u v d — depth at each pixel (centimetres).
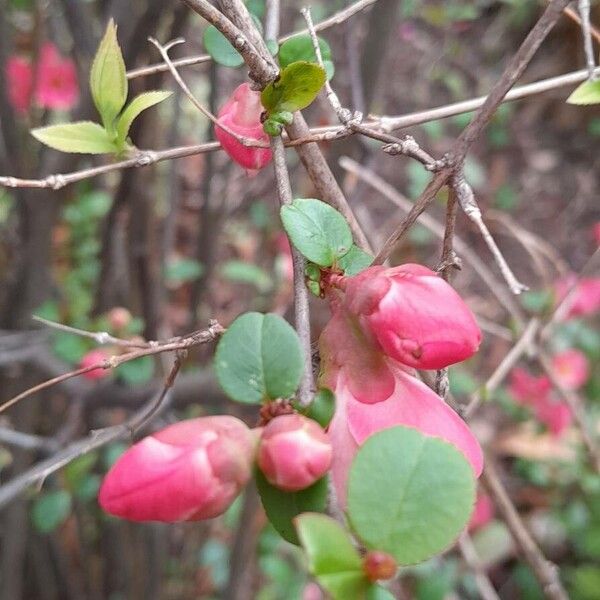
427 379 17
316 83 15
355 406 13
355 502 11
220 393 35
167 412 36
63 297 45
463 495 11
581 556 54
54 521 39
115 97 17
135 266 39
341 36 43
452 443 12
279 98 15
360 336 13
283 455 11
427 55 82
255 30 16
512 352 33
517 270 77
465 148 15
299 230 14
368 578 11
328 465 12
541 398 49
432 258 67
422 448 11
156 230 41
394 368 14
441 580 47
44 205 38
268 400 13
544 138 92
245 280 58
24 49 44
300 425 12
